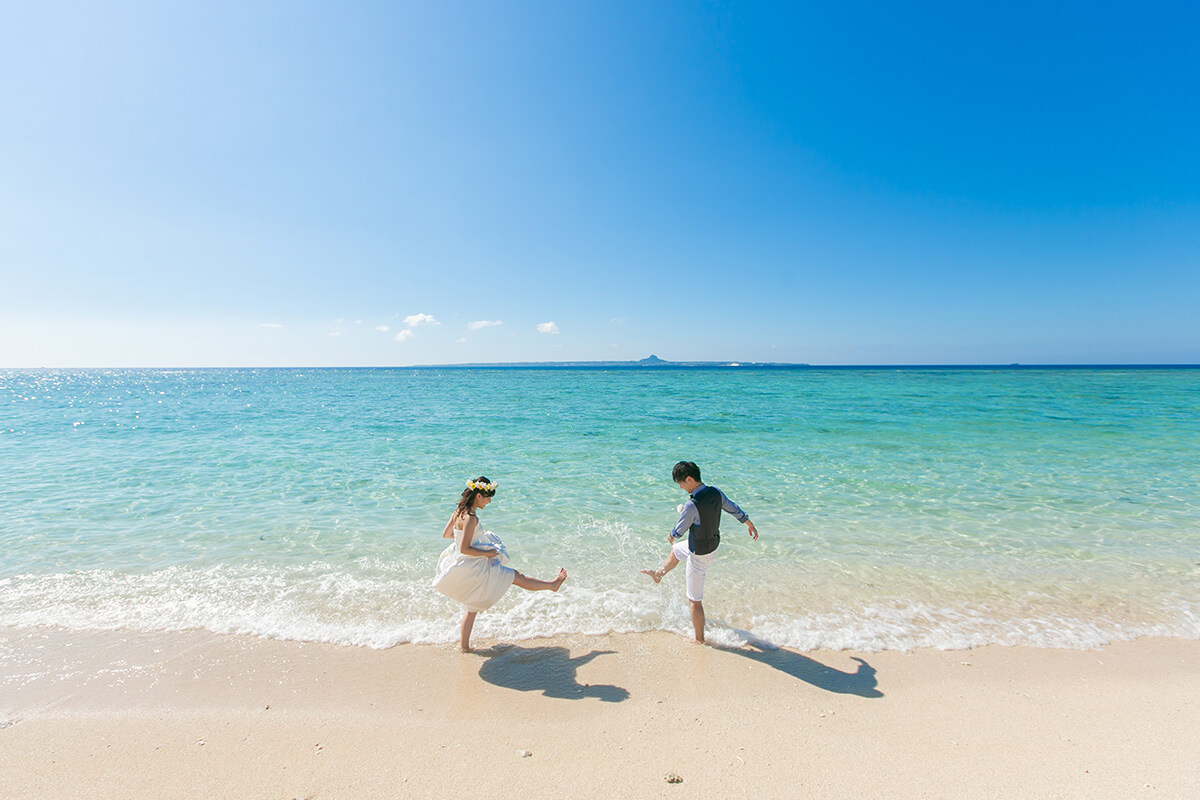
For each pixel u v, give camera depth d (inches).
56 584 216.8
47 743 121.6
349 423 839.1
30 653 162.6
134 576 226.1
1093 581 227.0
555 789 106.7
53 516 317.4
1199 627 184.4
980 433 684.7
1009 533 293.7
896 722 130.2
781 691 144.6
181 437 666.2
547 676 151.8
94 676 150.0
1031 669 156.9
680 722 130.2
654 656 164.1
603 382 2935.5
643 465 485.1
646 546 274.2
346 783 108.7
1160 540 280.4
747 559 253.9
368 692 143.1
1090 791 105.3
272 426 795.4
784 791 105.9
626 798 104.1
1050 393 1599.4
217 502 352.5
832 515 330.0
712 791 105.9
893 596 211.5
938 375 3917.3
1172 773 110.5
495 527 305.6
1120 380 2751.0
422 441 632.4
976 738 123.8
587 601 204.4
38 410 1115.3
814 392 1721.2
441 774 111.3
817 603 204.5
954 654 166.1
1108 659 163.0
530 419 898.1
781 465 481.4
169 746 120.9
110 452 546.6
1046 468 466.0
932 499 366.3
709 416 933.2
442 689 144.8
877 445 593.0
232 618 187.0
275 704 137.6
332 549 263.3
